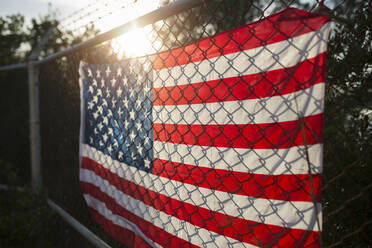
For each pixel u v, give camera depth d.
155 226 1.62
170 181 1.49
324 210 1.41
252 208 1.12
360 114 1.25
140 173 1.73
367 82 1.19
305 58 0.94
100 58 2.41
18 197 3.31
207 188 1.29
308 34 0.93
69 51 2.44
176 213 1.47
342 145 1.34
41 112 3.47
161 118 1.53
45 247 2.98
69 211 2.89
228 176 1.19
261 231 1.09
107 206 2.13
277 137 1.02
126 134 1.86
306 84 0.94
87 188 2.43
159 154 1.56
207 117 1.27
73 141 2.78
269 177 1.05
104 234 2.30
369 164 1.30
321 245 0.91
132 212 1.83
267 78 1.04
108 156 2.09
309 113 0.93
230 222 1.20
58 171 3.12
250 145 1.11
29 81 3.36
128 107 1.82
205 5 1.24
